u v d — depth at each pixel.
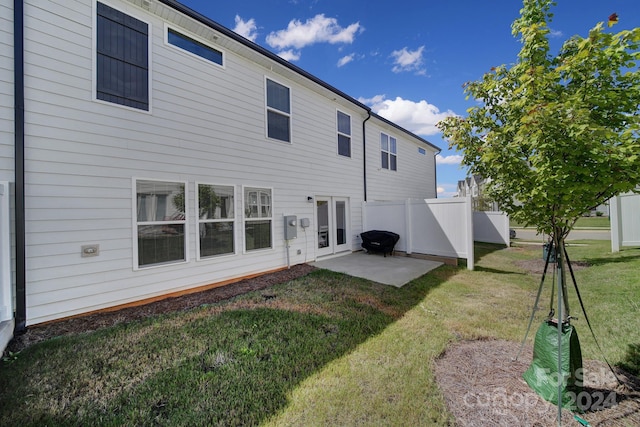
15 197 3.55
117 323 3.81
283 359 2.88
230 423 2.04
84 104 4.19
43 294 3.80
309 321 3.82
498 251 10.39
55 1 3.96
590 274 5.95
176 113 5.21
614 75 2.21
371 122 10.75
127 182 4.59
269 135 6.93
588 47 2.06
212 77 5.76
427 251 8.27
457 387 2.40
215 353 3.00
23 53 3.68
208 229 5.66
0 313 3.11
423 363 2.78
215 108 5.80
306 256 7.80
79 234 4.12
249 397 2.30
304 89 7.90
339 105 9.23
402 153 12.80
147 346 3.15
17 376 2.61
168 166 5.10
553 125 1.96
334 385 2.45
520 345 3.13
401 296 4.93
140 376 2.61
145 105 4.83
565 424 1.98
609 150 1.89
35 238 3.76
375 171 10.90
